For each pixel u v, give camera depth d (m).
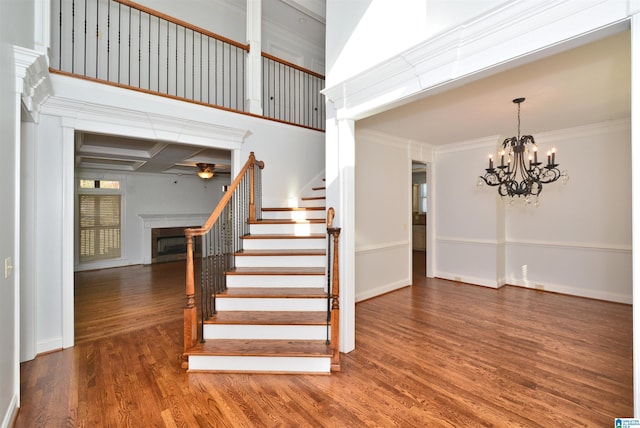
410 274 5.62
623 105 3.51
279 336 2.89
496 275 5.30
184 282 5.88
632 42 1.40
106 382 2.49
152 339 3.30
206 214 8.89
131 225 7.67
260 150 4.58
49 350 3.01
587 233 4.66
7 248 1.97
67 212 3.12
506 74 2.67
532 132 4.87
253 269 3.56
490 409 2.15
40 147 2.99
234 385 2.46
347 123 3.07
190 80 5.25
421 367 2.72
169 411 2.14
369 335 3.41
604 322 3.72
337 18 3.11
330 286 3.17
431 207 6.11
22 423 2.02
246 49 4.62
